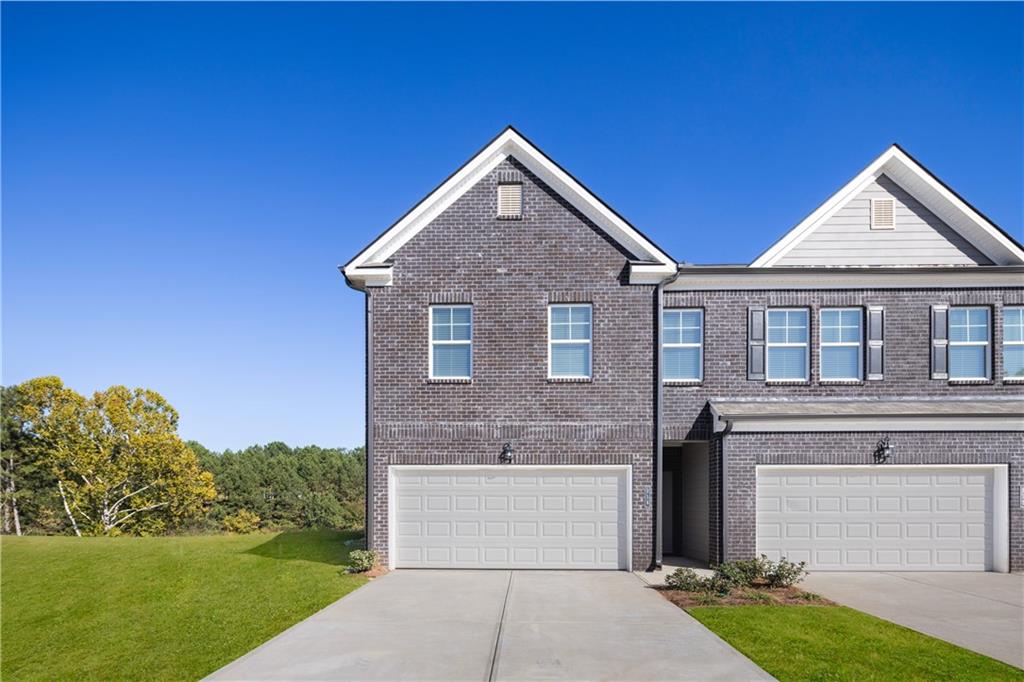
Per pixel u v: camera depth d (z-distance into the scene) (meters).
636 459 16.16
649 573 15.47
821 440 15.91
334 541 20.30
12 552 18.53
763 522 15.89
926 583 14.27
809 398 16.83
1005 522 15.76
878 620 10.77
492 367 16.42
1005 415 15.65
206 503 59.41
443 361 16.58
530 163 16.84
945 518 15.89
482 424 16.30
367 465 16.30
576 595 12.87
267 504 66.62
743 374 16.91
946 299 16.97
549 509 16.14
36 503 44.62
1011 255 17.02
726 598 12.43
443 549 16.12
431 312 16.69
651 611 11.45
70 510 43.34
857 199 17.84
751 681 7.90
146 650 9.95
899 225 17.75
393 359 16.52
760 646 9.27
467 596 12.80
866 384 16.84
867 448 15.88
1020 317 17.00
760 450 15.91
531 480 16.23
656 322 16.42
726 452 15.91
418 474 16.31
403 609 11.70
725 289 17.05
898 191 17.83
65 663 9.62
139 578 15.19
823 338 17.09
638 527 15.93
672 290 17.06
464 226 16.75
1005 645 9.41
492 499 16.22
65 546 19.42
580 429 16.23
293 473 73.38
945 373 16.84
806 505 15.95
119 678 8.68
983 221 17.11
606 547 16.05
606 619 10.88
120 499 43.62
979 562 15.81
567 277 16.56
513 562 16.06
